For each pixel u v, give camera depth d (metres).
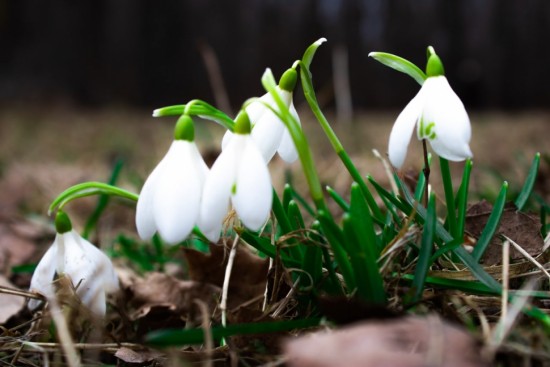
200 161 0.23
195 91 2.01
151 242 0.39
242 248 0.30
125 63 2.02
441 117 0.22
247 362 0.23
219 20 1.98
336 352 0.19
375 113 1.81
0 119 1.55
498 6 1.84
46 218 0.50
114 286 0.25
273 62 1.96
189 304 0.30
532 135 0.92
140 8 2.01
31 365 0.26
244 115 0.22
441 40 1.88
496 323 0.23
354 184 0.24
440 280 0.24
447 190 0.25
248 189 0.22
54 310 0.23
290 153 0.25
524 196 0.28
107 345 0.25
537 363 0.22
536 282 0.25
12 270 0.32
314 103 0.25
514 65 1.85
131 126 1.39
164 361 0.24
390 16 1.89
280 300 0.26
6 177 0.72
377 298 0.23
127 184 0.61
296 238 0.25
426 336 0.19
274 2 1.94
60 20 2.01
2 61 2.00
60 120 1.58
